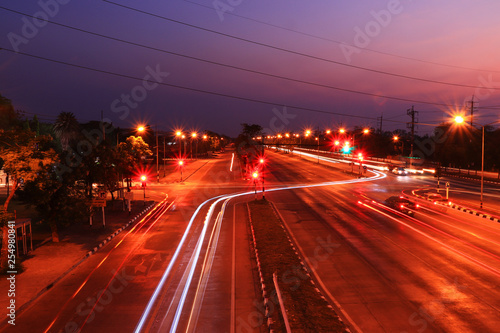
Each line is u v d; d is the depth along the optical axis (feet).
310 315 40.96
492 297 45.57
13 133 58.03
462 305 43.47
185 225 94.07
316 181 195.83
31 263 62.23
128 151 122.21
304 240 76.13
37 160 57.77
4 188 170.71
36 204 71.51
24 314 43.29
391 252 66.23
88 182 91.25
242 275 56.13
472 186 170.60
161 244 75.36
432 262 60.08
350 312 42.32
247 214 108.47
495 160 226.38
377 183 183.73
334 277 54.03
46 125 229.45
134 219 101.76
